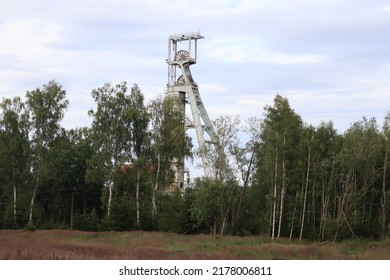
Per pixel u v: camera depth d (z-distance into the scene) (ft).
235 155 185.78
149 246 127.95
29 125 208.13
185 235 173.68
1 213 209.05
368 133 175.42
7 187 209.36
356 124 177.78
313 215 200.03
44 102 209.36
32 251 88.07
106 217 191.62
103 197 206.28
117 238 153.17
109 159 206.08
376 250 131.95
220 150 184.34
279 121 183.52
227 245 138.51
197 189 189.57
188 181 200.34
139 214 199.82
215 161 184.34
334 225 172.04
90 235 161.68
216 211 186.50
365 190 180.75
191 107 302.04
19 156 206.39
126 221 193.06
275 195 185.26
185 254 97.86
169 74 313.94
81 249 99.86
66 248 101.14
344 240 171.73
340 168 194.90
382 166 190.80
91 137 208.54
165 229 191.72
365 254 116.57
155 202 207.21
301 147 187.42
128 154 209.77
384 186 182.29
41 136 206.28
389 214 185.37
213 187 178.91
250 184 200.34
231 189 185.68
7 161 203.41
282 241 166.20
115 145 209.15
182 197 196.03
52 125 208.13
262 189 204.54
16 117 207.51
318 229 191.11
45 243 117.19
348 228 179.42
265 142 183.11
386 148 181.57
